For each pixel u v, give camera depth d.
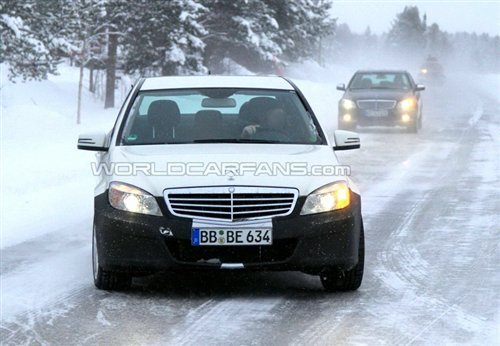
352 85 68.62
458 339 15.65
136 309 17.91
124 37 90.81
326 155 20.06
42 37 68.38
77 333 16.16
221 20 117.81
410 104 64.44
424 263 22.45
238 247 18.14
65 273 21.36
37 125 63.06
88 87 99.50
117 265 18.42
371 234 26.62
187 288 19.83
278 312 17.66
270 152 19.88
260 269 18.23
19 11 65.56
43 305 18.27
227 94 22.39
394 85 68.19
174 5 92.31
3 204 31.30
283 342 15.52
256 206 18.25
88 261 22.83
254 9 123.31
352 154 50.31
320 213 18.41
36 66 68.38
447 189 36.47
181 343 15.49
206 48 118.69
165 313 17.59
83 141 21.20
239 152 19.77
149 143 20.97
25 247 24.67
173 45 95.31
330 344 15.39
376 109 64.56
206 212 18.17
